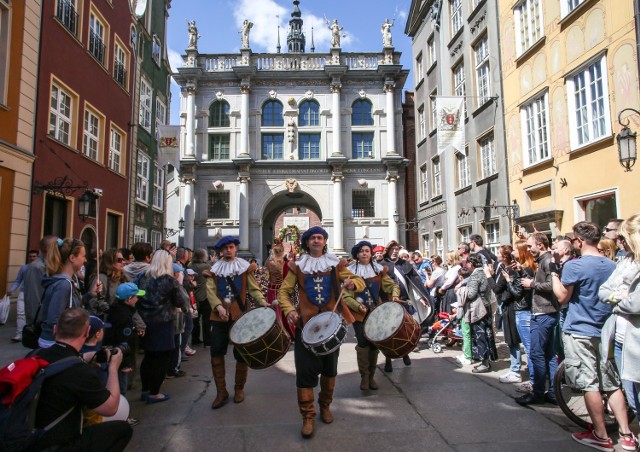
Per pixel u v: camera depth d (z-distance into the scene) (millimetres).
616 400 3936
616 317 3771
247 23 30688
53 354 3000
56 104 12656
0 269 10164
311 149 30484
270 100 30641
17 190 10695
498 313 7301
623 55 9117
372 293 6184
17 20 10781
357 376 6641
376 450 3986
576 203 10656
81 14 13883
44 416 2842
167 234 28984
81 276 6840
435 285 9680
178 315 6699
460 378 6414
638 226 3428
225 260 5621
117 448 3148
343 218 29750
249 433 4422
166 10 23984
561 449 3959
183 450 4027
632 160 8586
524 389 5727
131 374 6121
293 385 6246
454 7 18141
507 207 13406
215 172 29859
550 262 5004
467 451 3938
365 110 31156
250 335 4645
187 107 29875
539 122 12281
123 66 17578
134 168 18250
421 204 22562
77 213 13516
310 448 4047
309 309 4773
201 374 6980
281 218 57500
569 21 10836
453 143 14664
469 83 16359
